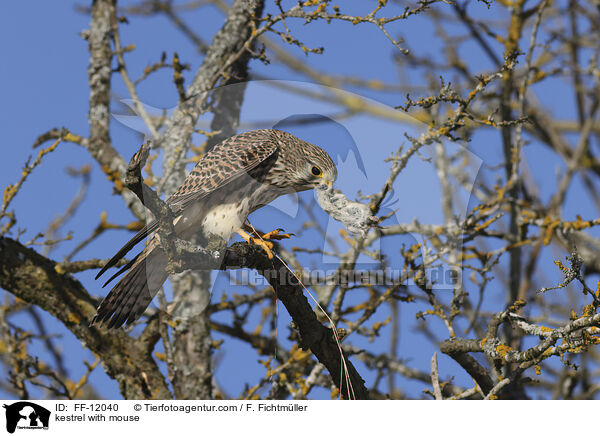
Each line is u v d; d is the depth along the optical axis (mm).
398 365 9648
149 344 9023
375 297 9422
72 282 8883
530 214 9602
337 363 6711
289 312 6496
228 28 9164
